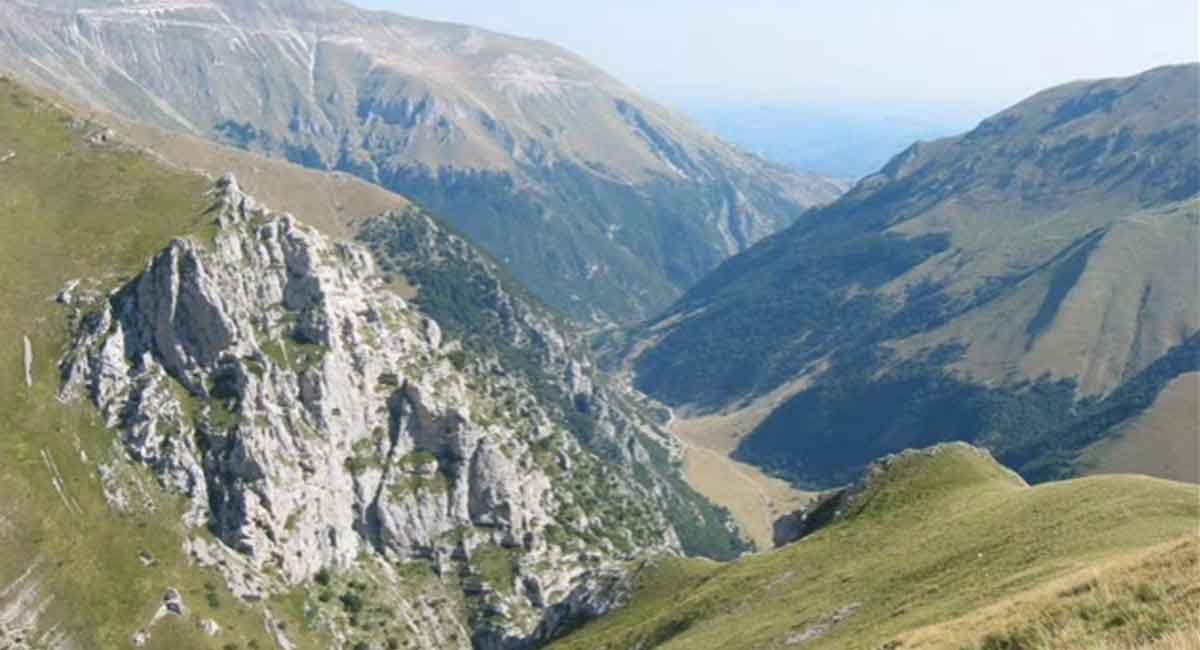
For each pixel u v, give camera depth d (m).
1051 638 56.97
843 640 104.88
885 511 164.75
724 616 149.25
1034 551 105.69
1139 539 97.06
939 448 178.62
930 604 102.81
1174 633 48.09
